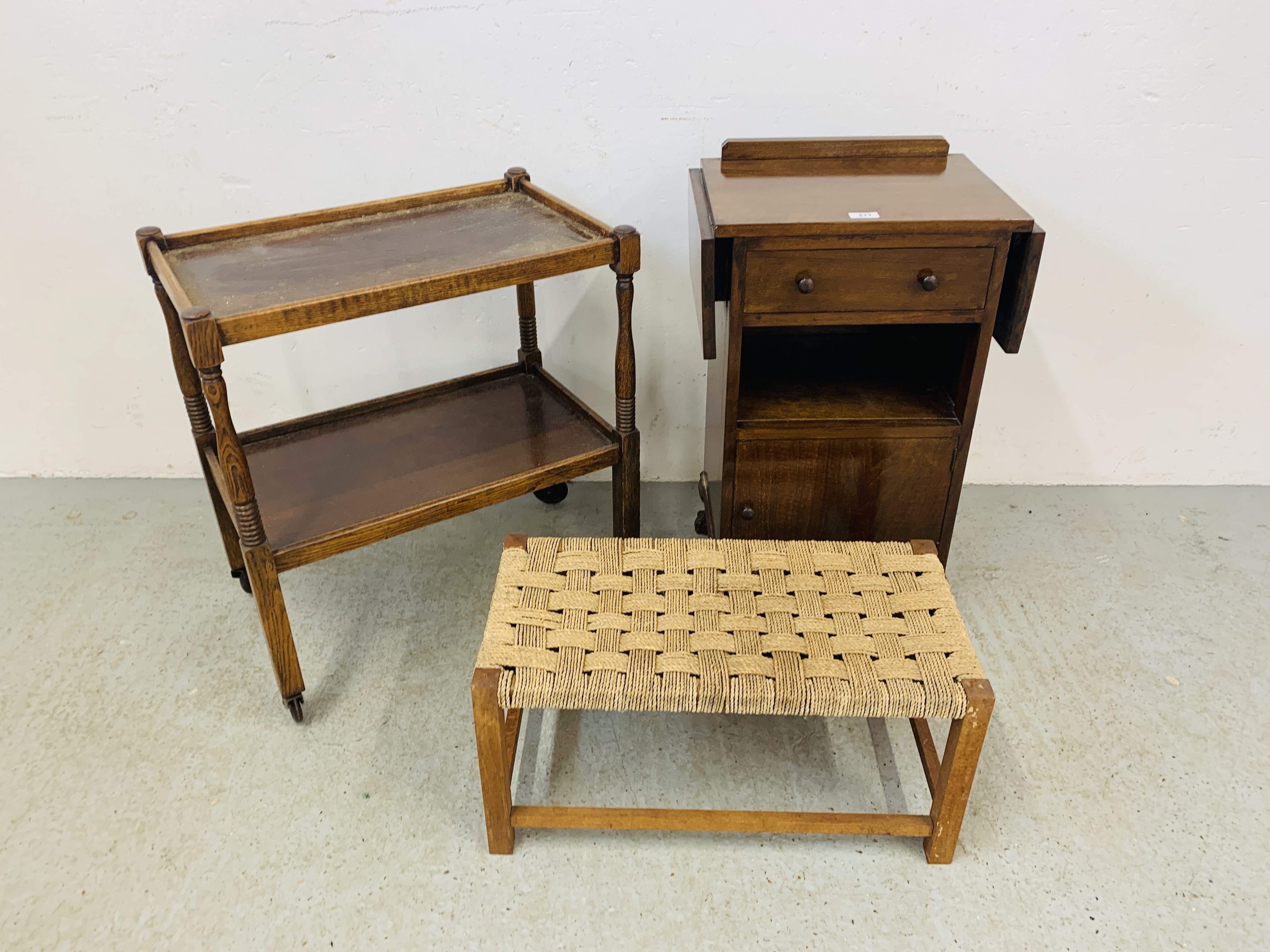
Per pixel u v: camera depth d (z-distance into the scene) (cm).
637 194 206
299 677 171
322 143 199
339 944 138
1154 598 203
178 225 208
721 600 151
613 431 193
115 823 156
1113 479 241
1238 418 229
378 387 231
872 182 168
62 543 221
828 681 135
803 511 182
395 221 183
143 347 224
